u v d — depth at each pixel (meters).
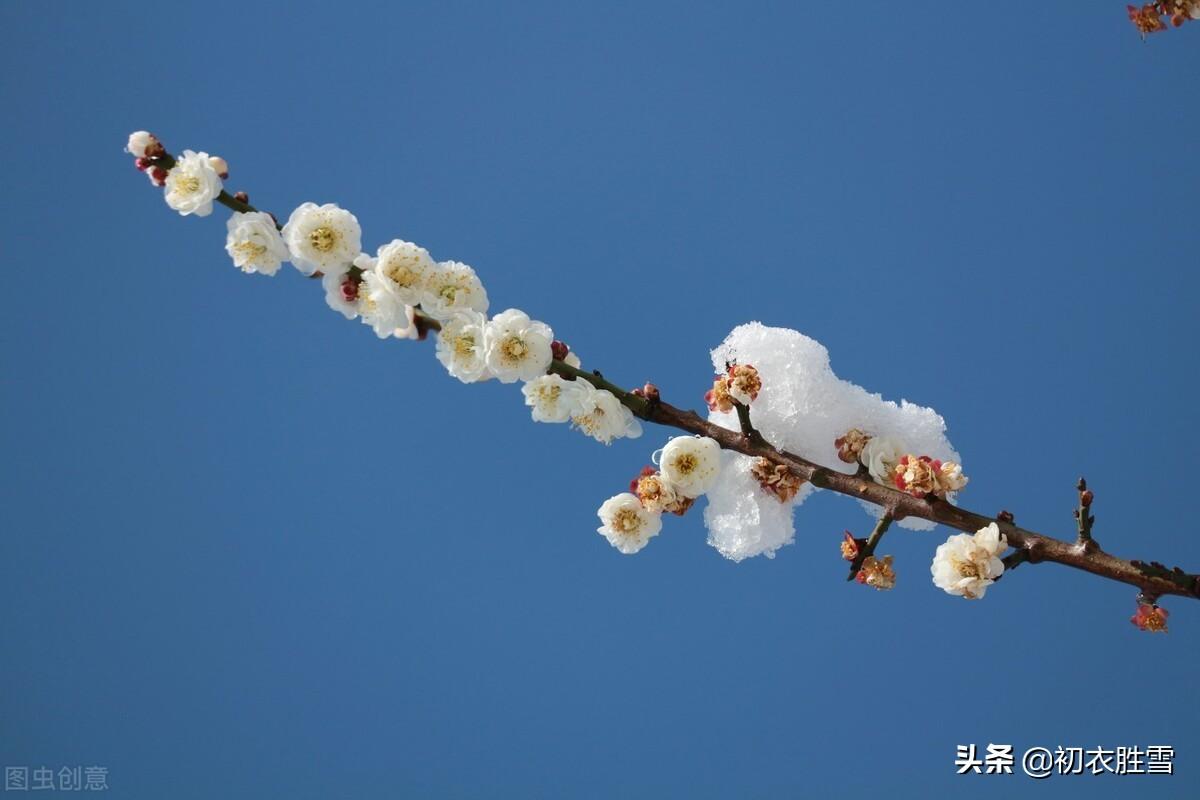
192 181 1.67
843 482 1.65
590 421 1.66
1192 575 1.62
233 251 1.67
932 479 1.63
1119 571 1.62
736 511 1.67
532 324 1.65
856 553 1.65
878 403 1.68
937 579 1.63
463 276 1.66
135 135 1.67
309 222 1.66
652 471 1.67
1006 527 1.63
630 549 1.67
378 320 1.66
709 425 1.66
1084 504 1.62
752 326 1.68
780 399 1.67
